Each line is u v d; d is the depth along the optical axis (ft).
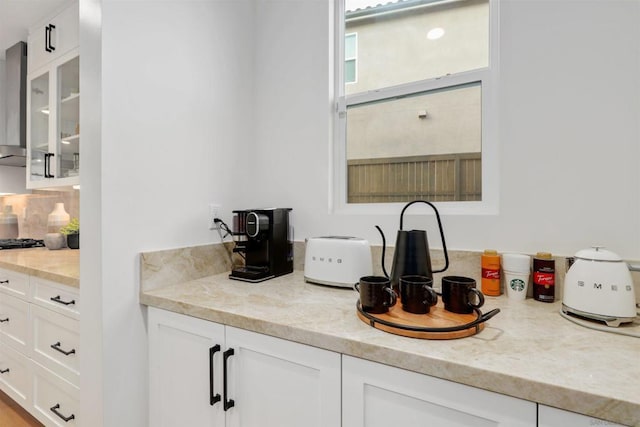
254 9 5.46
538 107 3.48
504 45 3.66
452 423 2.09
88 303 3.53
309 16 4.96
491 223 3.73
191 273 4.28
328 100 4.80
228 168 4.91
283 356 2.77
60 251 6.92
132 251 3.65
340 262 3.90
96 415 3.45
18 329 5.42
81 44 3.59
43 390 4.90
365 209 4.69
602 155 3.20
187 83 4.29
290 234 4.92
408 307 2.84
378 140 4.65
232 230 4.90
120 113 3.54
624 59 3.12
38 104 7.07
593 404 1.69
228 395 3.09
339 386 2.49
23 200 9.41
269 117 5.30
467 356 2.13
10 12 6.44
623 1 3.12
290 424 2.75
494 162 3.86
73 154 6.64
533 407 1.85
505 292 3.61
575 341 2.36
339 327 2.66
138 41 3.71
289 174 5.10
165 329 3.59
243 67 5.22
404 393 2.24
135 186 3.68
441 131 4.24
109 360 3.44
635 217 3.08
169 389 3.56
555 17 3.41
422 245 3.44
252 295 3.63
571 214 3.34
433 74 4.34
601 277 2.65
